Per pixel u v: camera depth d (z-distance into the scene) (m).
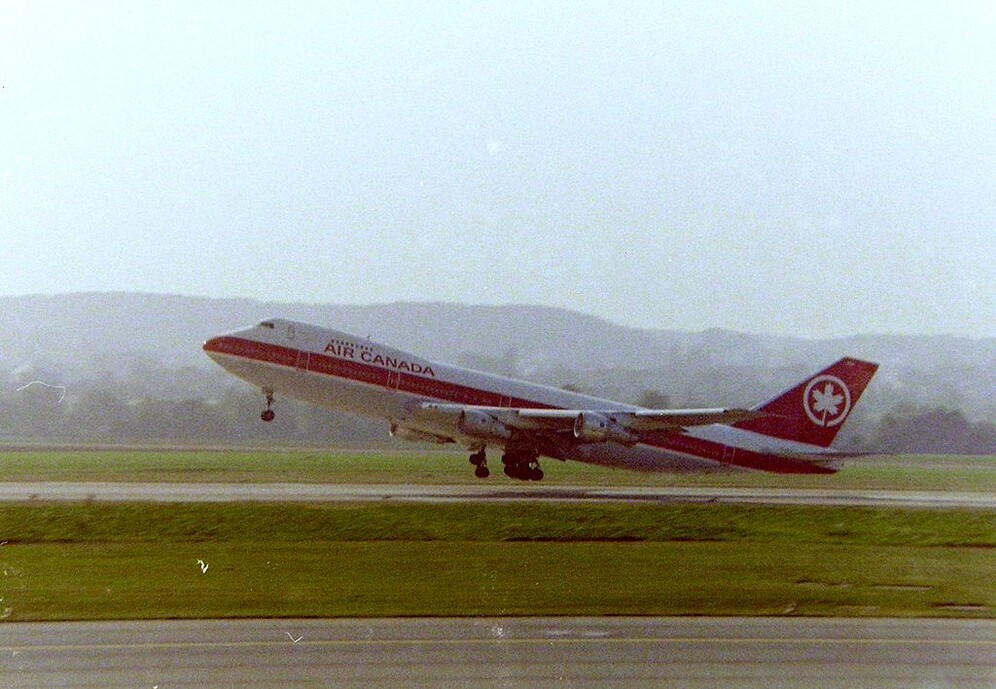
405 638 95.38
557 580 127.19
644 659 89.62
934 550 167.75
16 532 158.00
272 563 137.00
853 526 185.88
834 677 85.88
